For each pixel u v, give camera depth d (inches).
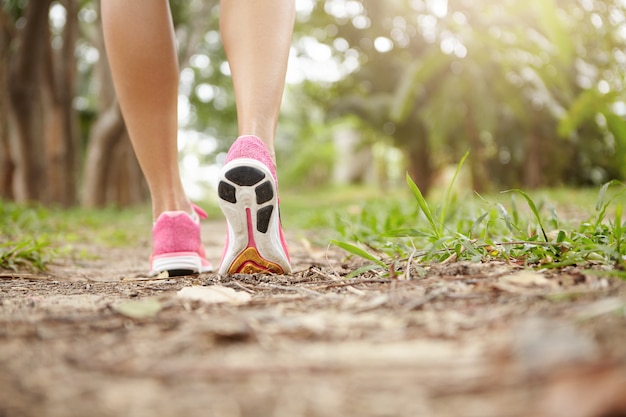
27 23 318.3
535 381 25.7
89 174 432.8
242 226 61.7
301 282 58.2
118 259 115.5
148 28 67.6
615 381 22.4
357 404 25.3
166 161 73.2
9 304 48.2
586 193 308.0
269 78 63.6
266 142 63.1
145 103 70.4
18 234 146.3
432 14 526.0
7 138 342.3
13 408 25.0
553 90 517.3
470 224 100.2
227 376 28.8
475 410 24.1
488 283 46.1
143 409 25.0
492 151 647.8
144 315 41.4
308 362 30.7
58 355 32.3
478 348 31.4
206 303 46.1
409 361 30.2
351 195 948.0
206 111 698.8
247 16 64.1
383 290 49.4
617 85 235.8
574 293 41.1
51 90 392.8
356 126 728.3
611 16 298.8
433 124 528.4
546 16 228.5
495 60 488.7
